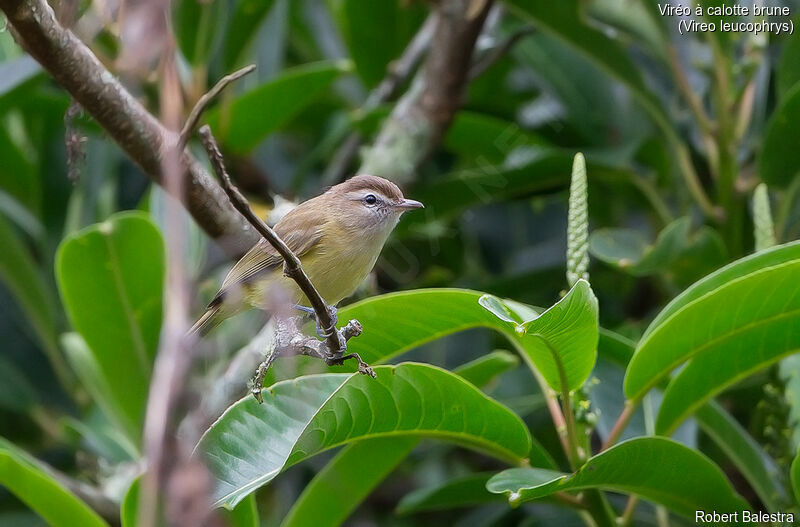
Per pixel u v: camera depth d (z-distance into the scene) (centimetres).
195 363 475
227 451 586
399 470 1126
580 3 908
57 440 1052
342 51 1241
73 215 1056
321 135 1185
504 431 626
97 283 831
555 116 1138
